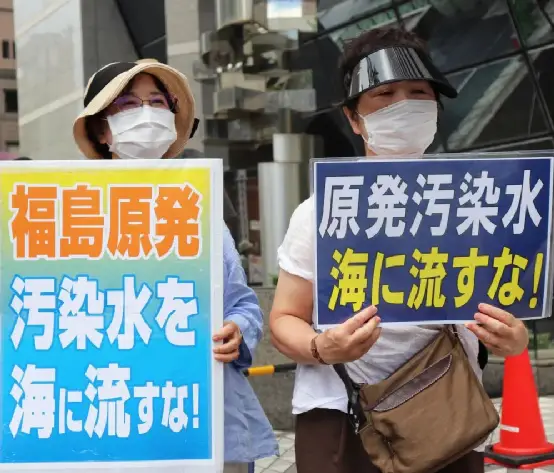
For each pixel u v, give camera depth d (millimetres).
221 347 1970
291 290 2020
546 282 1877
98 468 1934
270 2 9930
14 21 16734
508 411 3346
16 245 1956
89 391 1943
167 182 1985
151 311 1970
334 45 11008
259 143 11148
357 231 1835
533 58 8984
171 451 1951
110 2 14156
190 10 11289
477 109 9773
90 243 1966
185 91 2434
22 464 1922
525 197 1862
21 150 16797
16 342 1939
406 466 1789
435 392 1841
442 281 1848
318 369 2031
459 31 9555
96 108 2236
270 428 2416
